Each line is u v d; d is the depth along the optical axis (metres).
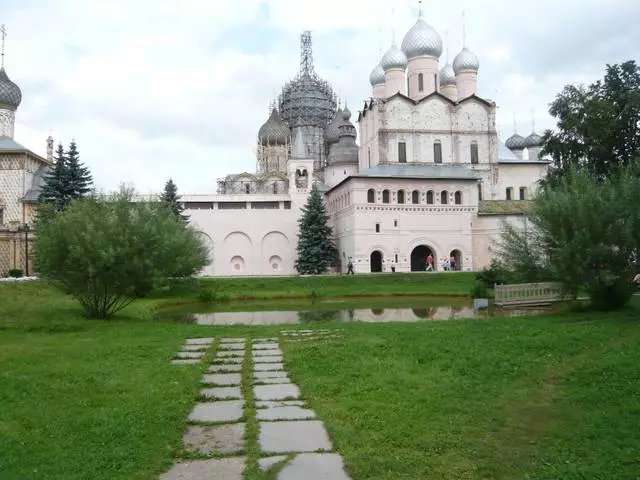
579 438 9.77
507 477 8.44
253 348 19.39
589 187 26.31
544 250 28.03
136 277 28.48
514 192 79.81
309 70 117.25
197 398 12.59
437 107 77.44
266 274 80.56
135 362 16.27
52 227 28.05
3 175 72.88
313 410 11.60
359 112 85.31
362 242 68.25
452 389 12.75
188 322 32.25
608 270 25.53
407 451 9.33
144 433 10.05
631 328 19.83
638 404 11.06
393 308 40.00
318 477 8.30
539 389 12.66
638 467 8.52
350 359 16.12
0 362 16.22
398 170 72.56
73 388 13.08
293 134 103.38
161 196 73.31
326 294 51.31
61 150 66.44
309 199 74.75
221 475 8.44
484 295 43.38
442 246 70.06
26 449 9.30
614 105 47.19
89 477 8.27
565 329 20.20
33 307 33.72
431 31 80.31
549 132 52.16
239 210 81.00
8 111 78.00
